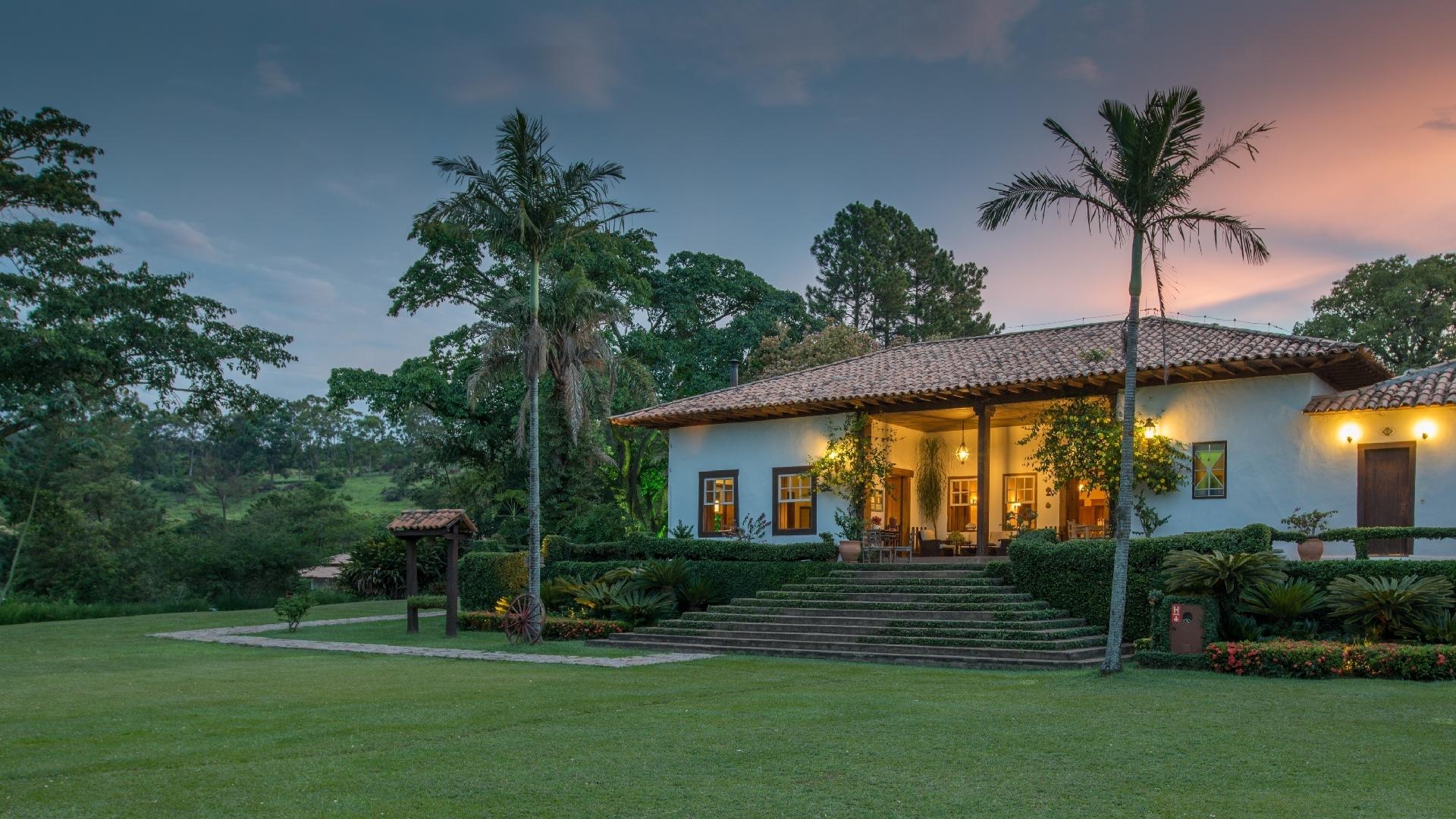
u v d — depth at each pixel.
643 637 19.77
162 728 10.48
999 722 10.41
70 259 29.09
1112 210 14.78
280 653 19.36
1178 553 15.97
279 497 57.34
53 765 8.60
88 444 48.00
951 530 25.89
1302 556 17.16
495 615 23.61
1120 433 20.22
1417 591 14.20
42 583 47.47
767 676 14.77
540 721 10.75
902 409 23.16
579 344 25.02
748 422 25.88
